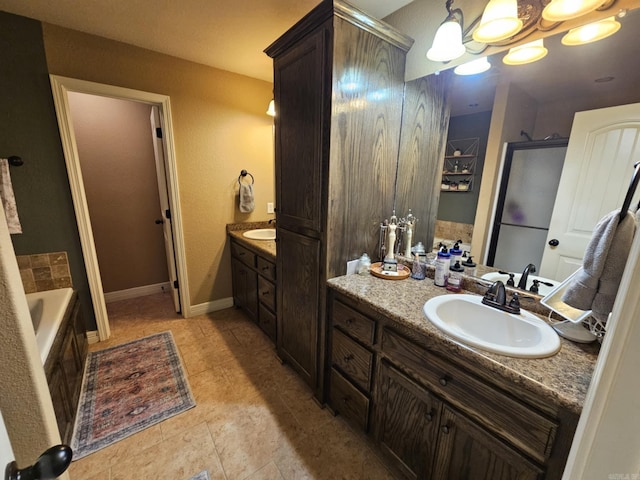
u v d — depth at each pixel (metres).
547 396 0.72
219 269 2.85
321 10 1.25
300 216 1.63
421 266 1.53
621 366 0.36
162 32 1.86
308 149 1.49
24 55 1.73
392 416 1.23
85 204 2.07
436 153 1.59
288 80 1.57
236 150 2.69
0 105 1.71
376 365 1.28
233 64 2.38
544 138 1.16
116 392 1.75
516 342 1.08
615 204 0.99
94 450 1.38
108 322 2.48
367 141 1.48
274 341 2.22
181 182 2.46
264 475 1.28
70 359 1.59
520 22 1.11
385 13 1.67
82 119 2.66
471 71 1.38
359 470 1.31
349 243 1.56
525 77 1.19
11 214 1.71
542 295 1.18
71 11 1.64
